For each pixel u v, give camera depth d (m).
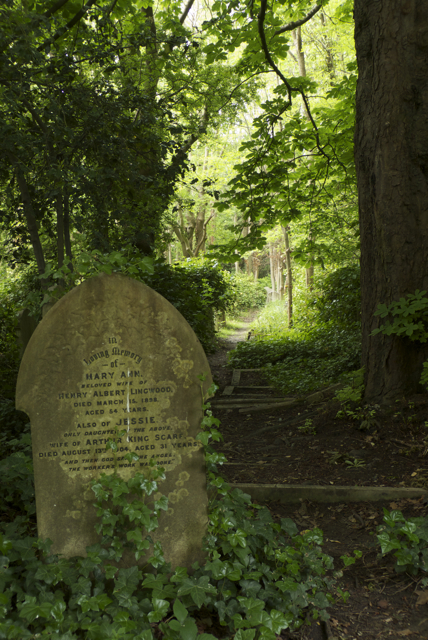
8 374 6.28
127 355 2.78
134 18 7.62
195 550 2.85
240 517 3.01
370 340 5.47
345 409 5.53
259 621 2.23
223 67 10.86
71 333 2.72
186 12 11.57
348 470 4.39
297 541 2.89
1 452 4.38
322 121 8.54
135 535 2.60
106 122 5.71
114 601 2.44
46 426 2.71
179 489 2.84
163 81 11.30
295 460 4.82
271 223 9.27
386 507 3.70
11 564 2.69
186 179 17.73
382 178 5.29
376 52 5.33
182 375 2.82
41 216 6.26
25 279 12.09
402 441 4.63
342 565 3.09
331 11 15.03
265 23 8.08
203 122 10.28
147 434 2.80
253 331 18.86
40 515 2.72
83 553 2.76
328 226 11.20
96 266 2.80
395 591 2.81
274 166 8.70
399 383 5.21
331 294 12.41
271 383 9.23
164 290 9.39
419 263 5.20
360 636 2.47
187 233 23.77
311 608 2.64
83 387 2.74
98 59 5.52
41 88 5.36
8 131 4.77
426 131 5.15
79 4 6.39
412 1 5.12
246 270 49.06
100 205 5.74
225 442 5.74
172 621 2.17
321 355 10.20
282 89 8.15
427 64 5.16
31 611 2.13
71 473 2.75
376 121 5.35
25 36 4.54
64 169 5.32
